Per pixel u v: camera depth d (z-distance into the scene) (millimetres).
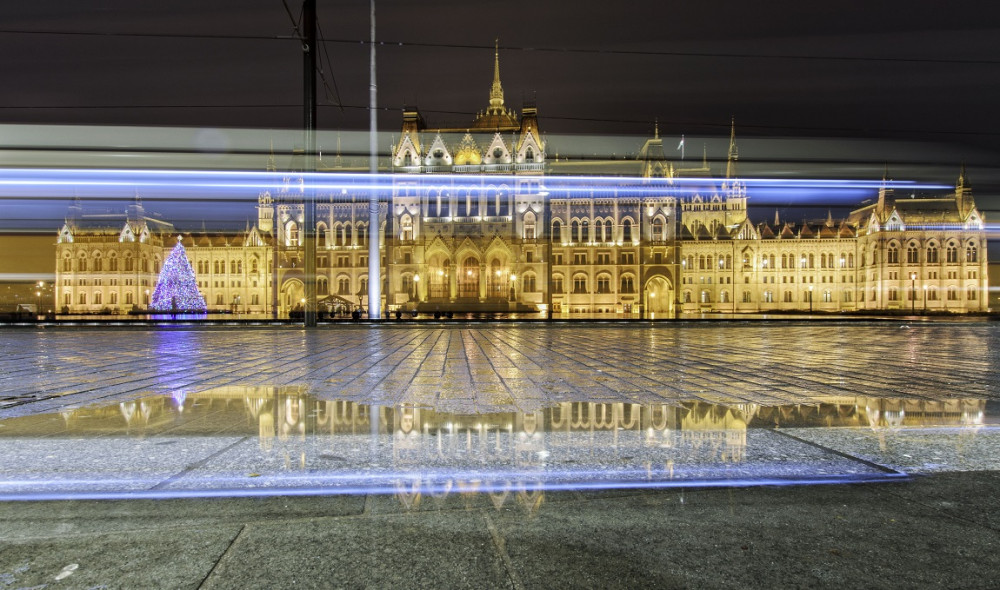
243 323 38875
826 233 117875
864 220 117438
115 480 4625
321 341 22125
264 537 3582
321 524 3779
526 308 96250
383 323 39656
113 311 103812
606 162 105312
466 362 13984
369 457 5277
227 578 3078
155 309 80938
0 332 28797
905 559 3289
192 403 8148
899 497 4250
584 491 4383
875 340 21844
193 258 115188
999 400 8359
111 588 2967
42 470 4875
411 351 17359
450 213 101312
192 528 3719
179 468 4938
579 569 3184
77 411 7551
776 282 117250
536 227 100562
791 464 5031
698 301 117562
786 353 16422
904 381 10383
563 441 5887
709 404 8047
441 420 6969
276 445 5727
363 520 3838
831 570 3166
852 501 4176
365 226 104250
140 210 108625
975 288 107375
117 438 6023
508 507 4066
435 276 99312
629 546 3463
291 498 4234
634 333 27859
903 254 108125
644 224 103250
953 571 3146
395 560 3279
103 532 3662
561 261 103875
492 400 8391
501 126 111312
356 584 3016
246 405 8008
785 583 3027
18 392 9172
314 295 31406
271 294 114250
